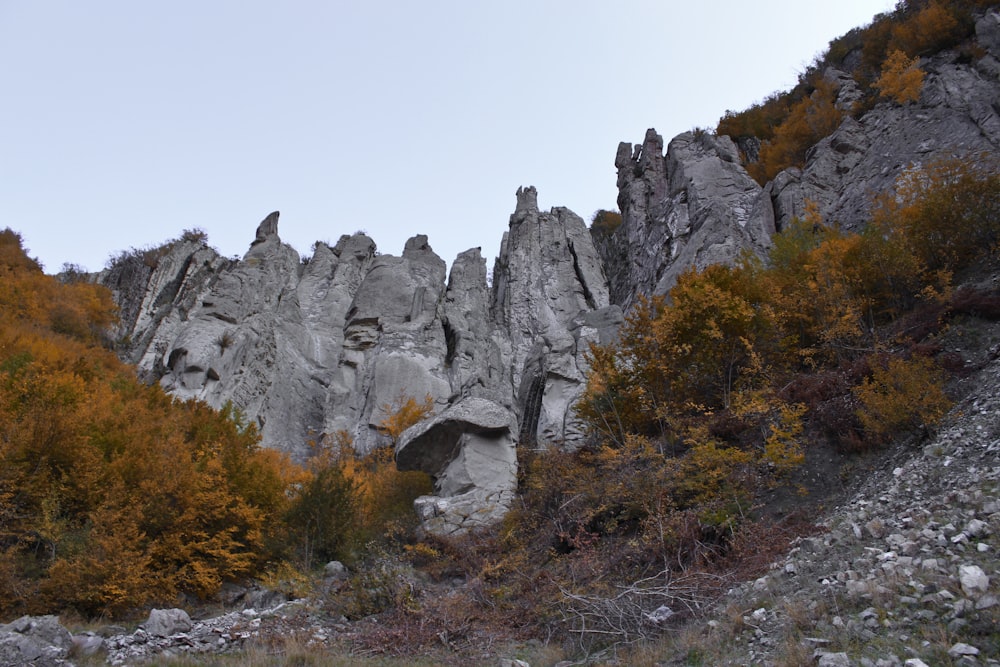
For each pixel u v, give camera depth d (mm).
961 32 37000
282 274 55500
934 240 19062
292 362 45844
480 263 57719
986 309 15523
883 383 13641
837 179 33844
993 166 23391
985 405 12000
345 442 34062
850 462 13242
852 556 9227
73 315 43219
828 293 17984
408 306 50281
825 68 51250
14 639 8789
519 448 20828
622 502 14266
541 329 49250
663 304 20953
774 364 17938
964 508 9156
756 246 31453
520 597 12648
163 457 16812
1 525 13727
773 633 7953
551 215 59750
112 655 9633
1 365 21031
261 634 11227
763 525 12078
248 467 19047
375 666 9828
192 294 52062
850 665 6562
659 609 10070
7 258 46156
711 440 15023
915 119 31969
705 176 39719
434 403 38688
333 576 15602
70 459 15492
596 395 18922
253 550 16875
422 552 16531
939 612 7082
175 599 14320
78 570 12781
